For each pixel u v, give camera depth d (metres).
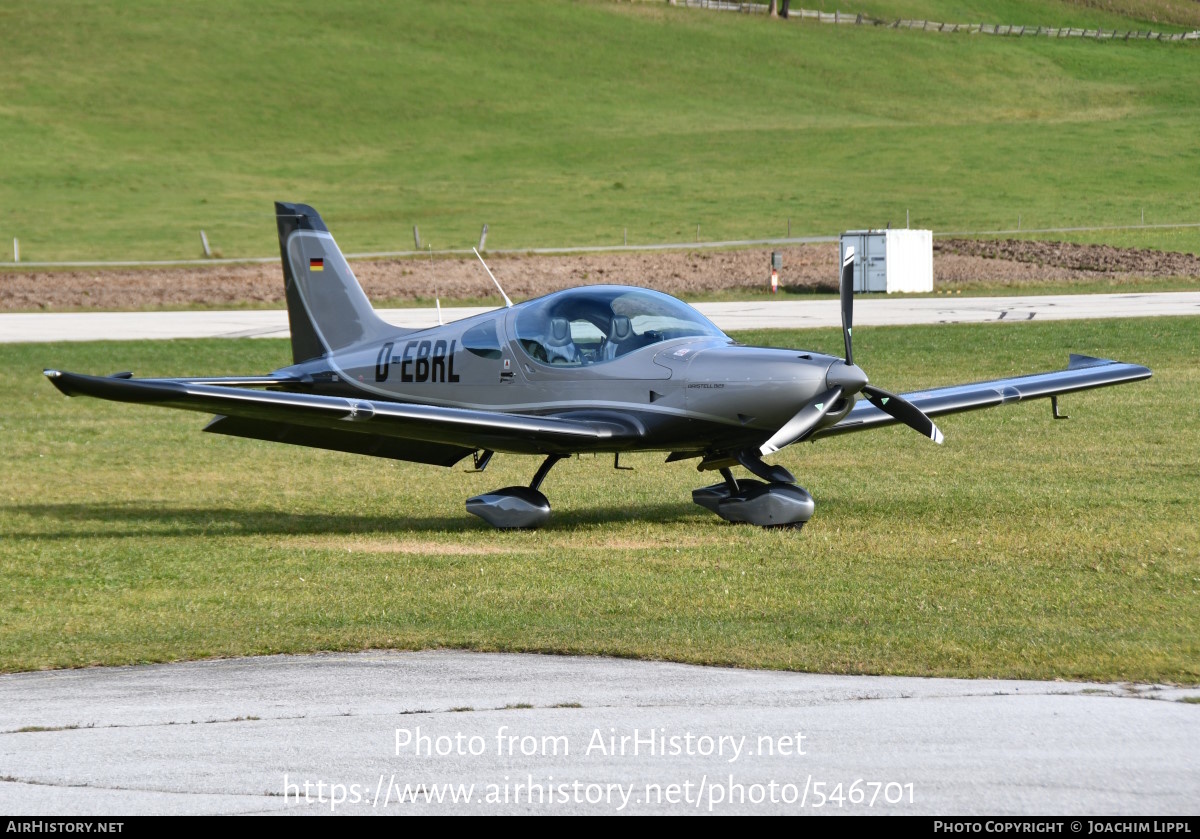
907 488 44.78
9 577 31.47
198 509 42.53
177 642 25.23
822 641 24.44
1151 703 20.52
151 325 107.56
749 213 199.00
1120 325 96.88
